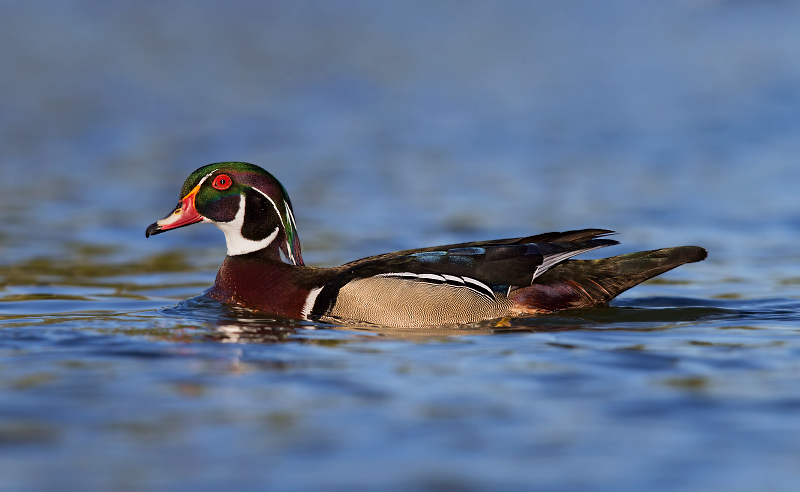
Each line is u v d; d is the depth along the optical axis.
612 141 26.84
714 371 8.84
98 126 28.89
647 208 19.64
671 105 31.42
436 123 29.73
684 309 11.97
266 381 8.60
